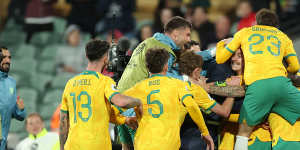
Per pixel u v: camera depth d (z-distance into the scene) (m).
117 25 44.16
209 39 42.84
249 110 20.14
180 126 20.11
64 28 46.75
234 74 22.78
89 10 46.34
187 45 22.92
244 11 42.75
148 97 18.66
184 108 19.66
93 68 19.08
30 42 46.44
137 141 18.53
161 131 18.25
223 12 48.38
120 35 42.81
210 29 43.38
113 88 18.44
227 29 42.94
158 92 18.61
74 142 18.27
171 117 18.45
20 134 35.41
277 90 19.91
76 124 18.47
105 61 19.33
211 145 19.16
